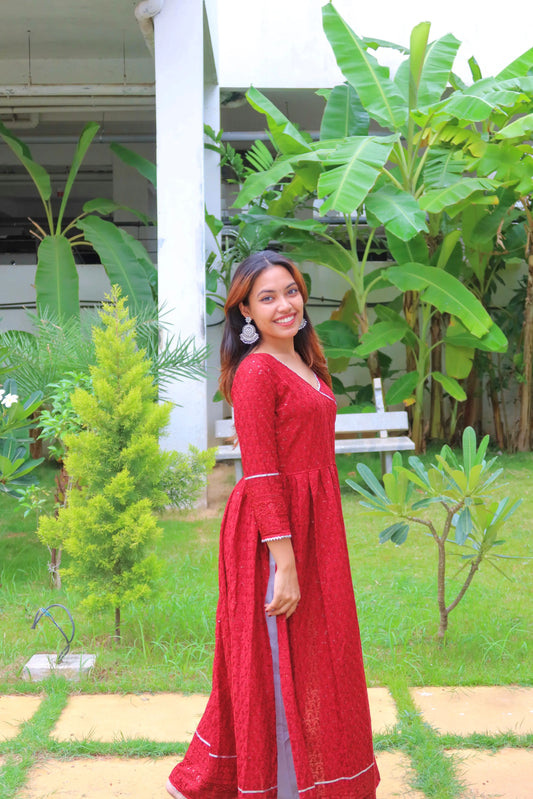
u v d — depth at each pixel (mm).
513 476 7293
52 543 3547
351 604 2000
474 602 3971
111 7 7367
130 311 6508
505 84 6656
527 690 3023
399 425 6789
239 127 12398
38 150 13805
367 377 9430
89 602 3318
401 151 7020
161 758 2529
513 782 2357
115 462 3479
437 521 5770
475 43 9141
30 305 9078
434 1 9117
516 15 9133
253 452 1906
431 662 3254
